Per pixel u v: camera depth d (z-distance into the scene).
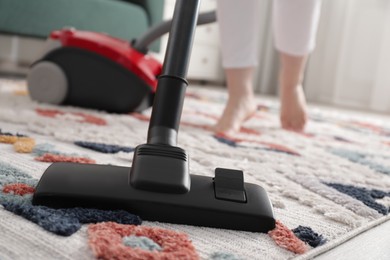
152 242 0.45
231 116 1.21
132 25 2.21
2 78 2.02
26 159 0.71
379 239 0.56
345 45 2.93
